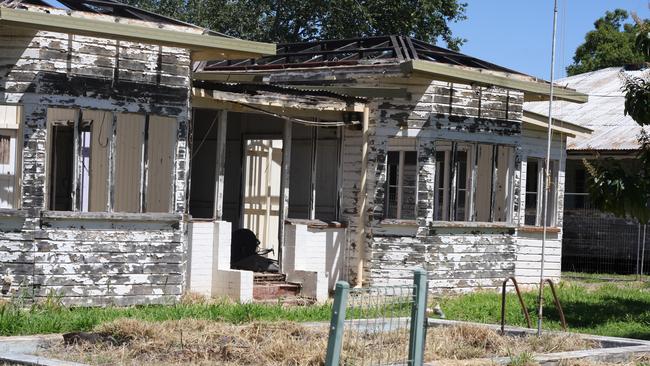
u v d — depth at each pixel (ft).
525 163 74.18
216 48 51.19
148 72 51.78
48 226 49.19
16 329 39.01
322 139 66.59
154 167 56.44
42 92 48.85
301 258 61.26
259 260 63.05
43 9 48.42
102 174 58.44
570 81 119.75
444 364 33.99
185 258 53.98
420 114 63.87
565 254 97.09
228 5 127.95
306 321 45.62
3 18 44.50
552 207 78.07
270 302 56.13
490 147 70.28
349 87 64.08
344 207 64.64
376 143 63.46
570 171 97.55
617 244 94.07
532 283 75.00
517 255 73.41
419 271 31.89
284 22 128.16
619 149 90.79
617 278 85.92
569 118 104.17
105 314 43.98
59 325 40.04
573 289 70.59
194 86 55.06
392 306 34.06
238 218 66.95
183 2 128.88
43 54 48.91
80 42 49.78
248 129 67.31
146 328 36.88
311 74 65.36
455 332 41.50
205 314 45.24
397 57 62.80
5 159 55.62
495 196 68.74
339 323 28.22
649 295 68.18
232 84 56.75
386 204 64.64
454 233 65.92
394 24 123.65
